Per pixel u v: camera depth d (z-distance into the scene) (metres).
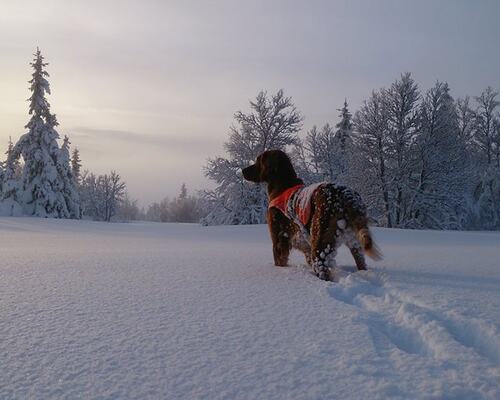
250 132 26.84
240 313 2.79
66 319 2.61
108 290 3.42
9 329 2.41
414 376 1.81
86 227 19.83
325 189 4.50
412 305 2.89
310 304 3.03
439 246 8.77
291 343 2.22
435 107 24.88
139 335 2.34
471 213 29.08
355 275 4.40
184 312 2.80
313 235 4.42
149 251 6.81
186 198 89.25
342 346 2.17
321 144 29.64
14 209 29.70
